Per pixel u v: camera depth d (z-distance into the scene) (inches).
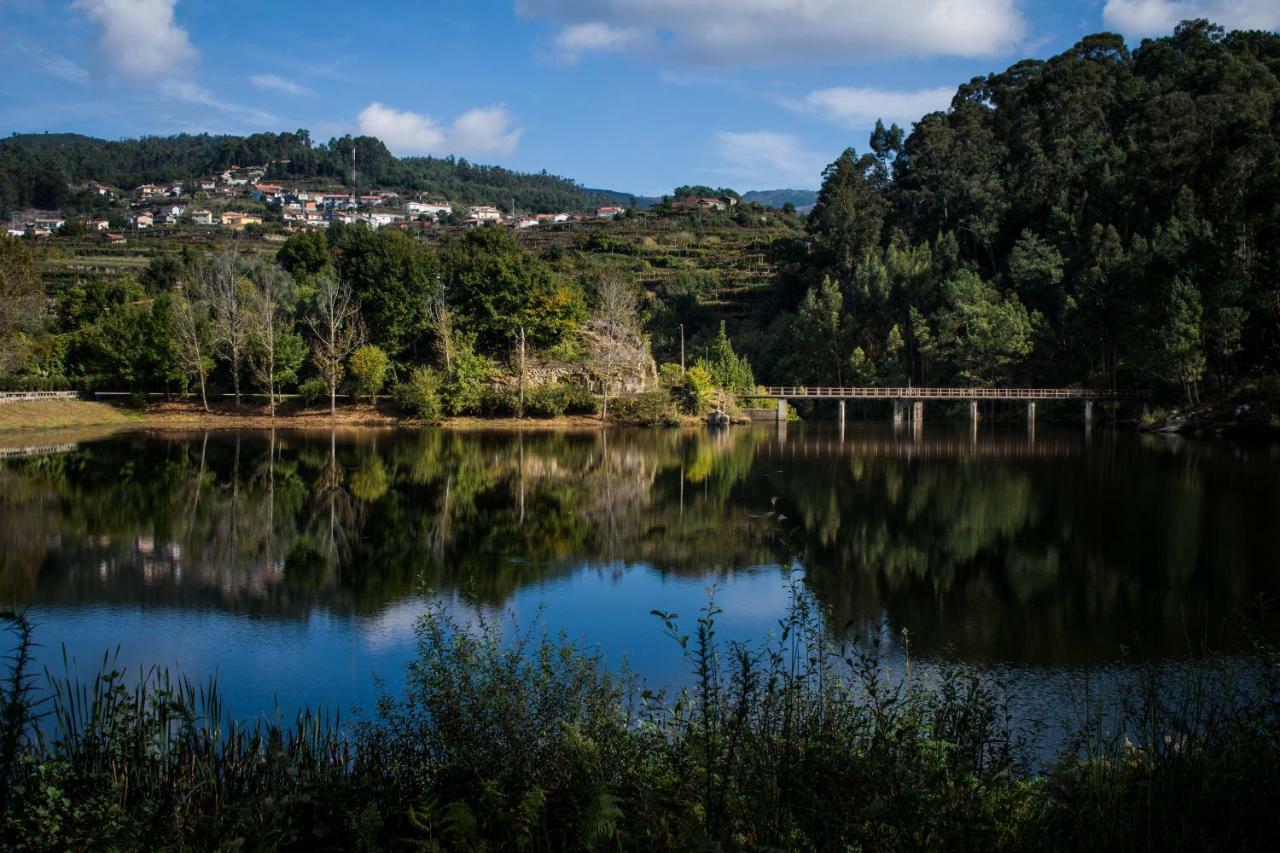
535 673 444.1
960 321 3661.4
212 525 1346.0
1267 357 2928.2
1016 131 5054.1
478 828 306.3
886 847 266.8
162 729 418.9
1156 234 3348.9
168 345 3078.2
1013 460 2226.9
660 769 349.1
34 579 1004.6
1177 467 2025.1
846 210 4677.7
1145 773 322.7
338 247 3875.5
